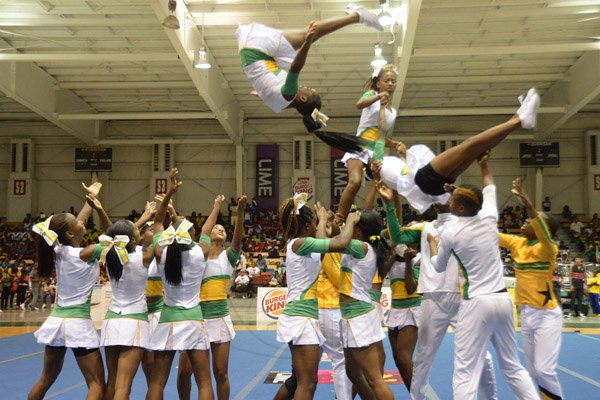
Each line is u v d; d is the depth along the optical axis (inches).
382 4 567.5
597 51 804.0
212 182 1227.2
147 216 257.4
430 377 333.1
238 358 407.8
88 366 217.2
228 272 241.8
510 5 693.9
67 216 222.1
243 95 1077.1
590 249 951.0
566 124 1171.3
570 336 516.7
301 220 209.5
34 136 1232.2
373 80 213.6
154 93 1037.8
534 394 185.3
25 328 615.8
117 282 214.4
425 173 162.9
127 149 1237.7
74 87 989.8
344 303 204.8
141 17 727.7
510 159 1178.0
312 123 172.4
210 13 711.7
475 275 188.5
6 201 1222.3
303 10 696.4
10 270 909.2
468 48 749.9
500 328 187.6
